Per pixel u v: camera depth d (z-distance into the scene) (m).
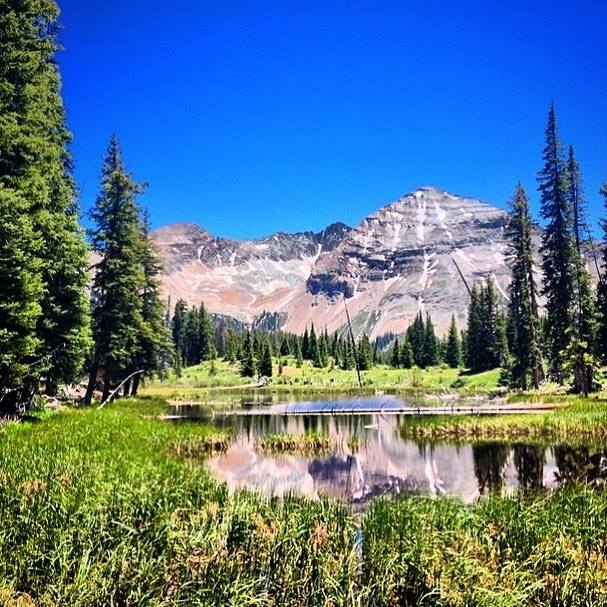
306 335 137.25
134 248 39.59
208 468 17.73
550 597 6.92
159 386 92.81
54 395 36.78
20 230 20.28
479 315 84.25
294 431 32.16
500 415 33.22
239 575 7.17
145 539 7.75
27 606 6.20
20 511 8.97
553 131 45.53
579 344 40.97
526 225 52.78
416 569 7.21
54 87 25.67
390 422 36.66
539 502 10.72
